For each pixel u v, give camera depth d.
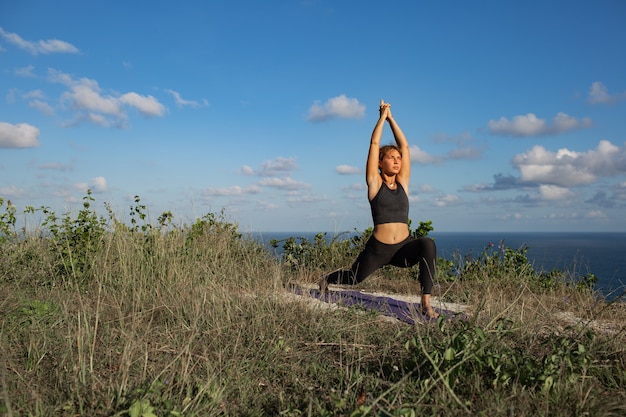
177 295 5.61
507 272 8.69
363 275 6.24
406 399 3.14
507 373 3.37
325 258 9.51
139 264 6.79
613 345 4.02
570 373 3.33
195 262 7.22
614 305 6.17
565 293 7.74
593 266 8.52
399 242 5.97
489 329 4.09
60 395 3.21
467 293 7.36
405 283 8.29
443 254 9.42
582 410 2.94
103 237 7.52
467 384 3.31
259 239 9.61
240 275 7.17
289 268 8.64
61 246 7.37
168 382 3.43
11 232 7.89
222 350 4.18
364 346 4.42
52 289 6.43
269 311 5.23
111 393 3.18
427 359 3.53
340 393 3.34
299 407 3.28
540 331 4.54
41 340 4.19
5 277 6.71
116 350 4.07
